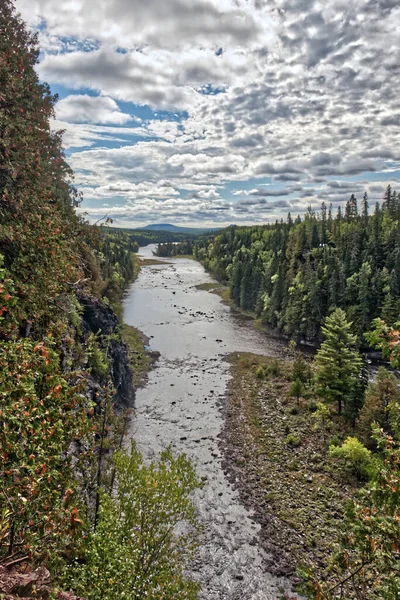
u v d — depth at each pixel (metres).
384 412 33.12
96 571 10.74
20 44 23.33
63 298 19.44
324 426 37.41
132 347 61.25
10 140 14.98
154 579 12.91
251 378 51.47
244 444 34.88
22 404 7.56
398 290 70.88
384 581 8.56
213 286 131.75
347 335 41.31
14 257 14.07
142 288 123.56
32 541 7.20
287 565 22.12
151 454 32.78
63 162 29.91
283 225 162.50
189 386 48.22
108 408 19.86
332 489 28.34
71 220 25.48
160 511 13.80
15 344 8.65
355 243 92.94
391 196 133.75
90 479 16.22
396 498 8.23
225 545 23.48
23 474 7.21
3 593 6.32
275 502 27.25
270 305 84.12
